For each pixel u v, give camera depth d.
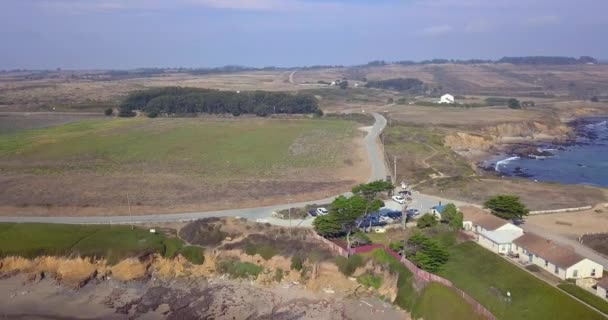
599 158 172.12
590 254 78.44
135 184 122.56
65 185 122.88
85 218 99.12
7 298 77.44
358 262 77.69
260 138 186.38
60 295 78.19
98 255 83.56
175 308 74.12
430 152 156.12
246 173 132.12
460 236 87.00
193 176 129.88
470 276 73.06
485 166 158.12
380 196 109.19
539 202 107.06
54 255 84.19
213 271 81.94
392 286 74.50
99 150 167.88
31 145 178.62
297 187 116.88
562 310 61.75
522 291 67.19
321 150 160.38
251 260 81.88
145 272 82.06
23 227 93.12
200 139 185.88
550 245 75.31
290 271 79.31
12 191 118.38
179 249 85.00
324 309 71.81
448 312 66.00
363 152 155.00
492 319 62.81
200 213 100.12
